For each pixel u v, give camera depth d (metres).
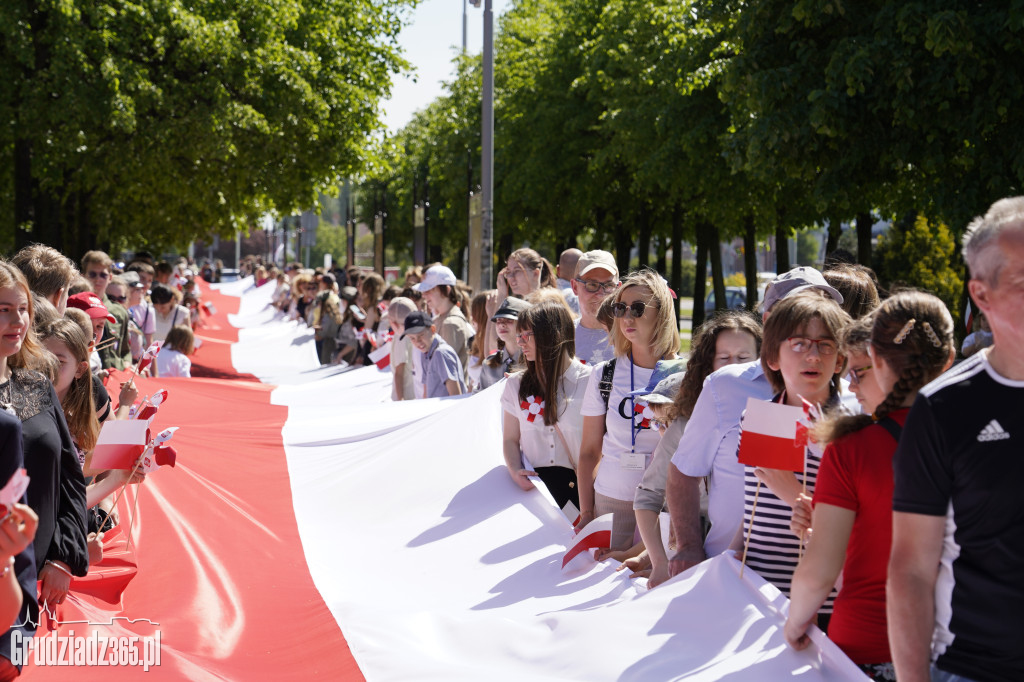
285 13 19.92
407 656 4.00
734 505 3.94
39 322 4.28
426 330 8.92
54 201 18.58
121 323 9.77
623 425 4.96
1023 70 10.77
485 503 6.06
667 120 19.91
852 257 6.24
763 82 12.52
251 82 18.92
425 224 19.27
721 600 3.58
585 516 5.28
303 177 21.75
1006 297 2.41
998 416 2.46
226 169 19.89
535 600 4.70
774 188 18.62
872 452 2.87
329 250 114.19
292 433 8.08
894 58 11.07
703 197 22.02
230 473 7.03
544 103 28.50
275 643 4.31
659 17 20.97
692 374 4.23
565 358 5.89
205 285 35.22
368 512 6.32
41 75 16.48
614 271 6.65
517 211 32.41
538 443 6.04
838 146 12.55
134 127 17.17
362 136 21.83
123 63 17.00
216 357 19.36
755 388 3.91
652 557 4.26
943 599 2.57
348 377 11.92
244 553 5.43
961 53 10.57
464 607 4.82
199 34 17.88
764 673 3.10
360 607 4.57
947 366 2.88
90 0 16.91
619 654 3.60
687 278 63.94
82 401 4.40
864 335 3.13
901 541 2.59
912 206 17.12
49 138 16.83
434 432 6.98
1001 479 2.45
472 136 34.25
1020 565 2.46
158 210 23.55
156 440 4.19
